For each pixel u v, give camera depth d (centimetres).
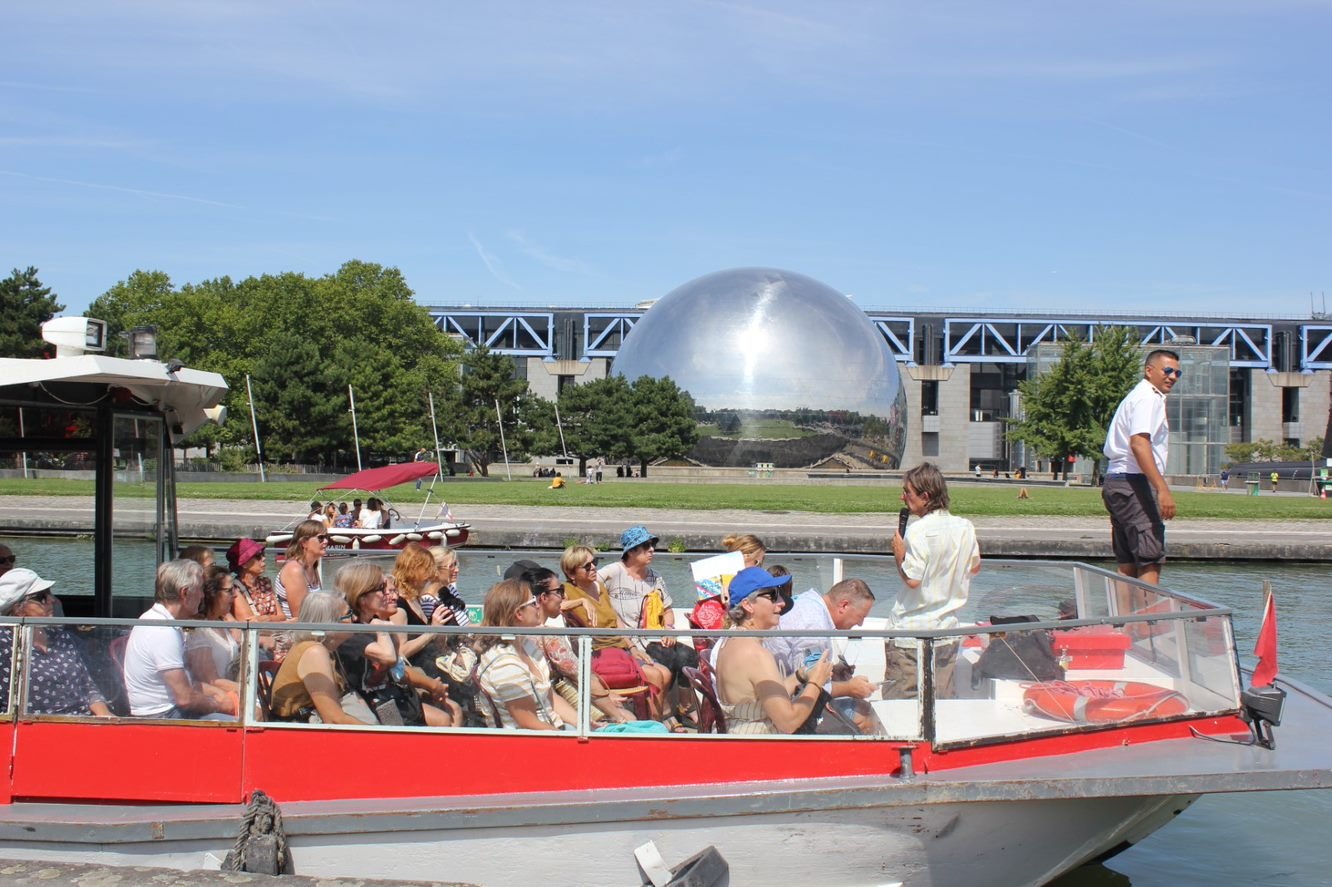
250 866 559
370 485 2652
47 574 892
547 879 590
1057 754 606
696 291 11625
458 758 603
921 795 571
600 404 9669
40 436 810
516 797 596
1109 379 8156
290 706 609
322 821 584
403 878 592
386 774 603
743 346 11062
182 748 609
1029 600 801
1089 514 3916
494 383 8119
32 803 612
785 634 597
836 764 592
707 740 597
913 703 589
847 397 11012
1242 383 14538
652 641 602
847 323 11419
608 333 14538
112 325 7900
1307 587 2353
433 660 607
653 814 578
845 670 594
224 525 2866
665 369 11131
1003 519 3641
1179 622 638
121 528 836
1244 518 3838
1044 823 607
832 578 868
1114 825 628
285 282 8606
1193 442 9125
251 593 875
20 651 618
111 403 816
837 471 10788
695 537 2716
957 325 14638
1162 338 14512
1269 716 625
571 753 601
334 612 638
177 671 610
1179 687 638
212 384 836
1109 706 621
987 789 569
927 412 15188
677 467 10525
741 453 10831
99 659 616
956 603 688
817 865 589
